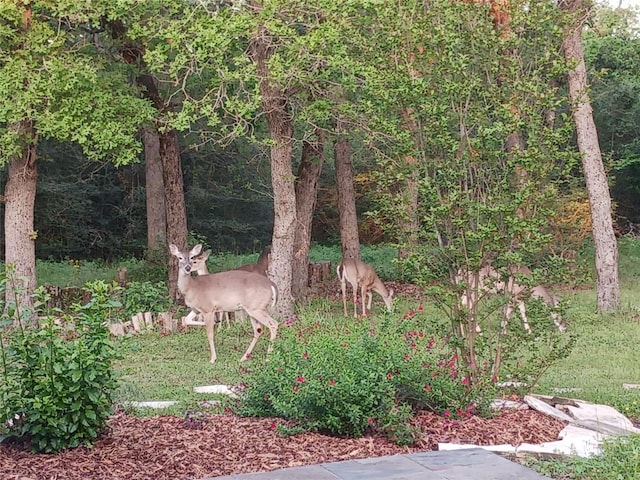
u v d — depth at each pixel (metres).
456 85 7.23
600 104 29.61
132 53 14.99
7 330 7.11
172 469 5.35
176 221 17.17
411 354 7.04
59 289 15.65
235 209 30.06
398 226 7.84
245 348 12.32
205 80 15.47
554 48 7.47
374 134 9.75
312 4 11.57
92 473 5.26
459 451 5.64
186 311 15.82
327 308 16.61
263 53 12.73
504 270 7.47
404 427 6.03
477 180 7.46
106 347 6.00
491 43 7.45
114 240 27.67
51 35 12.52
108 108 12.55
